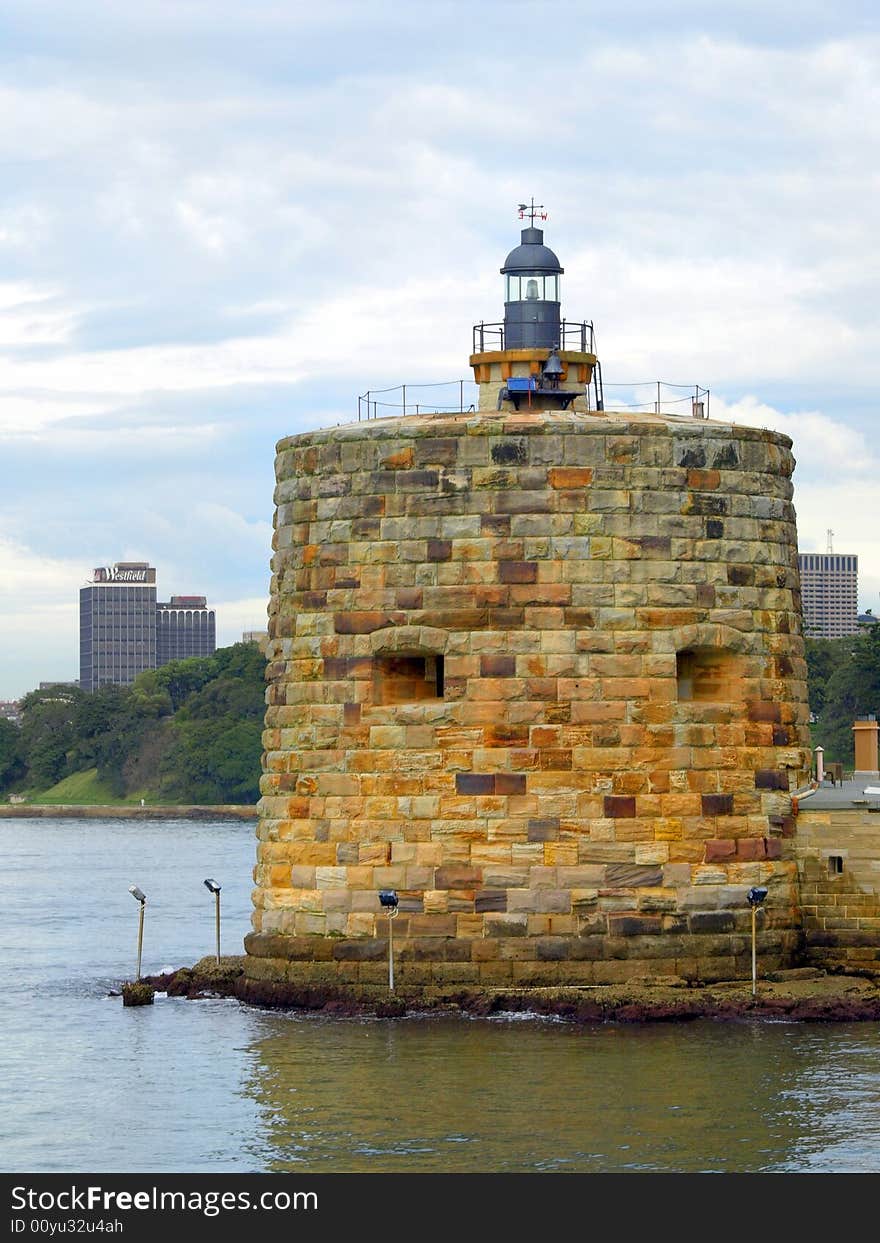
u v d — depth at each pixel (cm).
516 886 8112
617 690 8169
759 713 8431
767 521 8512
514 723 8138
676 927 8181
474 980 8112
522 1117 6500
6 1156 6212
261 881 8650
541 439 8212
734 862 8294
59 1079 7219
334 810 8338
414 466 8269
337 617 8369
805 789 8625
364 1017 8081
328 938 8312
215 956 9531
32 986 9650
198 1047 7675
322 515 8456
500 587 8175
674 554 8262
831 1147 6166
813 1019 7912
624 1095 6762
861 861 8481
